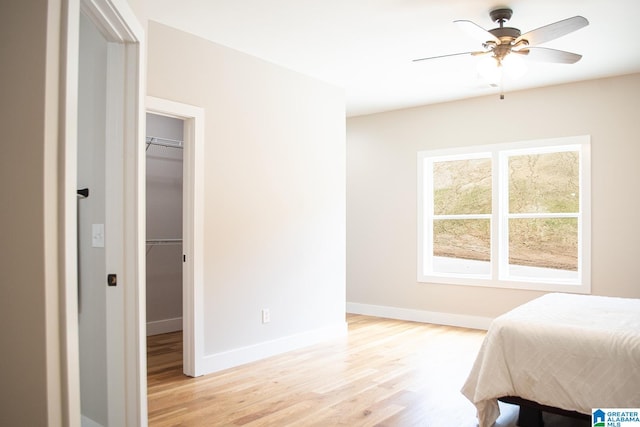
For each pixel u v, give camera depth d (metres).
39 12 1.30
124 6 1.98
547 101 5.11
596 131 4.83
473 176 5.75
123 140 2.21
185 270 3.71
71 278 1.39
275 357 4.23
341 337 5.03
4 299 1.30
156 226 5.39
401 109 6.13
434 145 5.86
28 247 1.29
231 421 2.79
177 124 5.63
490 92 5.34
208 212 3.79
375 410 2.97
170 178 5.54
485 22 3.48
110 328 2.19
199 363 3.68
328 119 5.03
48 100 1.30
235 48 4.02
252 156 4.17
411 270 6.00
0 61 1.33
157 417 2.85
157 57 3.47
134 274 2.19
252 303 4.15
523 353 2.56
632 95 4.66
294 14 3.36
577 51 4.03
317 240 4.87
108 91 2.22
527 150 5.28
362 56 4.22
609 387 2.30
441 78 4.84
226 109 3.95
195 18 3.43
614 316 2.80
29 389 1.29
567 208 5.12
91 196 2.39
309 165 4.78
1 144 1.32
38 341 1.29
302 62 4.37
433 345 4.67
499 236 5.39
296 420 2.81
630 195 4.65
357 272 6.47
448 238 5.91
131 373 2.19
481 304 5.48
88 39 2.46
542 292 5.09
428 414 2.90
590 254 4.84
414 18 3.43
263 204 4.27
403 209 6.09
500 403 3.17
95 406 2.38
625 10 3.26
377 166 6.32
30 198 1.29
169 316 5.41
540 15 3.36
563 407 2.40
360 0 3.16
